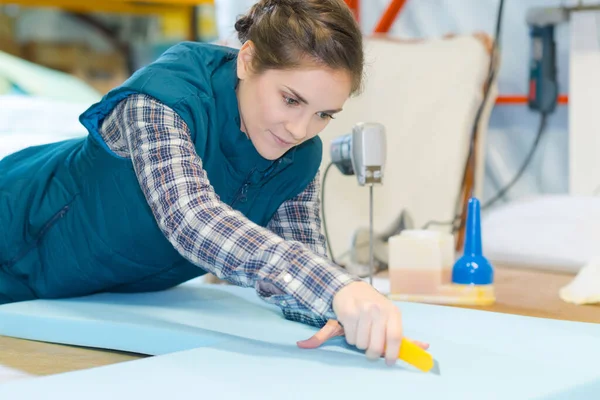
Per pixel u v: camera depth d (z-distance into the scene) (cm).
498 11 275
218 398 87
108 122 130
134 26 364
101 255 144
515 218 242
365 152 165
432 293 164
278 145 122
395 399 88
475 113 255
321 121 118
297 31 111
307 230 146
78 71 365
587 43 256
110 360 119
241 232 103
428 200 249
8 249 153
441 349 110
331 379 94
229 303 146
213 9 364
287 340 115
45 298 154
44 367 114
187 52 130
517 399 90
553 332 125
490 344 117
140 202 135
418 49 263
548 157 275
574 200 244
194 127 121
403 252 165
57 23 360
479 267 164
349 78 114
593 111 257
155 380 92
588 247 218
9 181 152
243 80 125
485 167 286
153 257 144
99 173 138
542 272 214
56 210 146
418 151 253
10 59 339
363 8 296
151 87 119
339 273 99
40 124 293
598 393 99
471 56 257
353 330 95
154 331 119
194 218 105
